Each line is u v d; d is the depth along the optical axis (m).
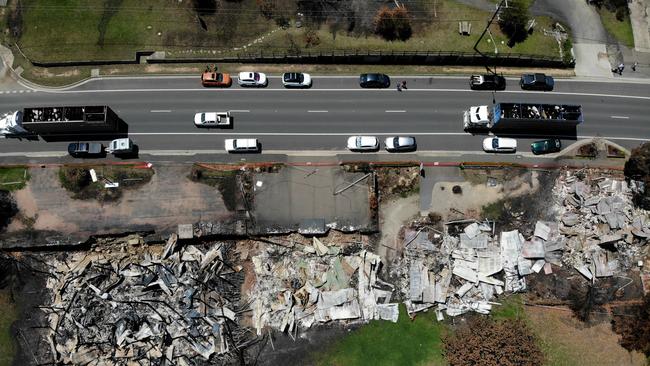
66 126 81.50
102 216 80.62
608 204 82.50
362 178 83.19
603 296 80.06
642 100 89.56
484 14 90.81
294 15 89.38
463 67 89.81
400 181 83.62
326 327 78.44
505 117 82.69
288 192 82.31
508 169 84.50
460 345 75.81
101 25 88.31
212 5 89.12
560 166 84.88
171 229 80.44
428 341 78.25
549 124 84.12
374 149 85.06
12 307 78.12
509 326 76.69
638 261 81.38
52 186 81.69
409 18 89.88
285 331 77.88
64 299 78.06
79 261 79.50
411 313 79.06
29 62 87.50
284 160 84.25
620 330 78.50
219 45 88.31
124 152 83.25
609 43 91.88
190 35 88.44
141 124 85.44
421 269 80.25
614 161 86.12
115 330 77.00
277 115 86.38
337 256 80.69
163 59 87.62
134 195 81.56
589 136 87.19
